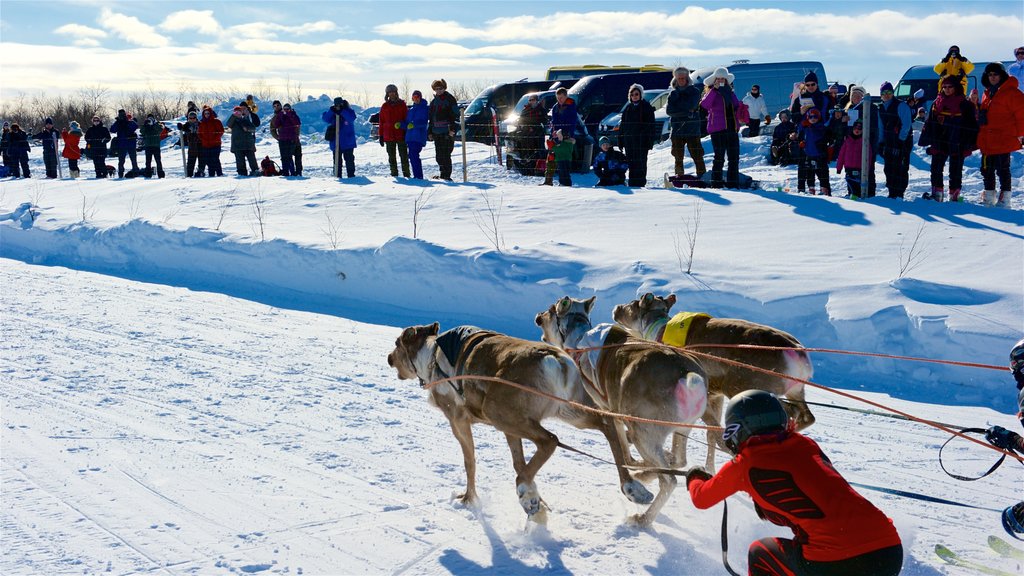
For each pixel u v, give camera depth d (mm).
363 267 11844
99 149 22750
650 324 6551
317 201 15742
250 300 12180
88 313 11445
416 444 6941
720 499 3838
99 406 7863
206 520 5582
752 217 12203
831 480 3584
